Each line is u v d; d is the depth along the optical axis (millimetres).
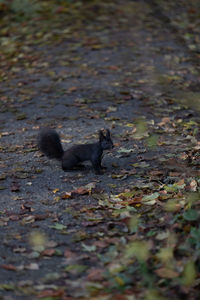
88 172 9766
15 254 6531
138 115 12867
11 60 18109
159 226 7043
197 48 18438
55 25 21672
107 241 6734
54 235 7090
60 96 14500
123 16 22781
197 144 10602
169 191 8289
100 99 14125
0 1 24250
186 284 5520
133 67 16719
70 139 11430
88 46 19031
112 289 5590
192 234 6371
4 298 5383
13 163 10188
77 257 6398
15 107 13922
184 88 14227
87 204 8164
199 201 7418
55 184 9125
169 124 12086
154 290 5477
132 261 6152
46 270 6129
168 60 17156
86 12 23219
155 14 23031
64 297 5410
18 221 7555
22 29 21500
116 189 8781
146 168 9617
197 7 25109
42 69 16984
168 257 6031
